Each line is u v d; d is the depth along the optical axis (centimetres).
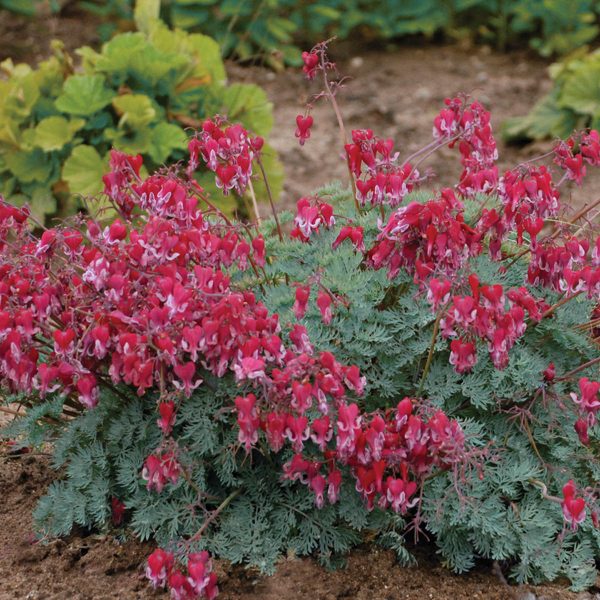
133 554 445
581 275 423
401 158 931
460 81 1104
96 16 1182
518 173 438
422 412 400
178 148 744
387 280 450
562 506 398
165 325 388
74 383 429
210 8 1135
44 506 451
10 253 463
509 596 427
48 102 777
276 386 382
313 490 430
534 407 454
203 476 438
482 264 463
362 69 1138
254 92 789
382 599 423
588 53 1141
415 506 443
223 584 425
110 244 410
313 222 453
